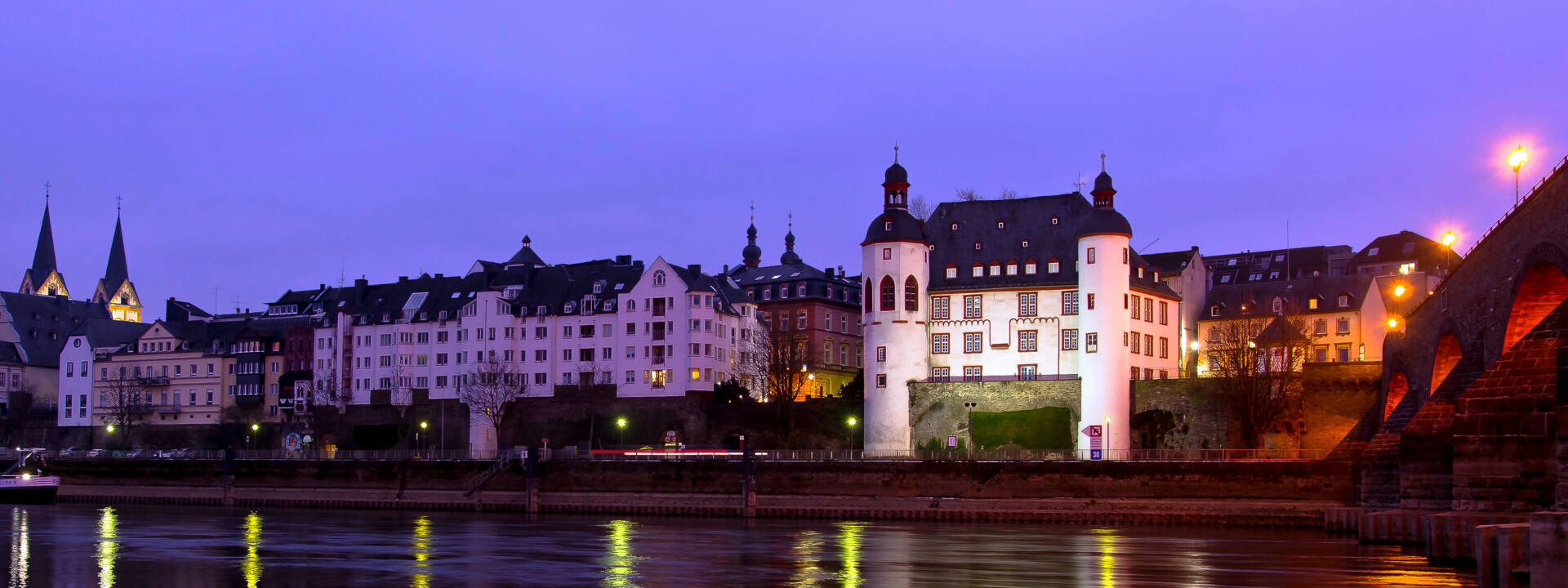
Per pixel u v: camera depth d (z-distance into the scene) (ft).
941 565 234.99
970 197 518.37
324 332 598.34
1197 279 514.27
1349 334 483.51
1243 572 219.00
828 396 499.10
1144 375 423.23
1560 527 150.71
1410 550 248.52
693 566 236.84
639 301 520.83
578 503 398.62
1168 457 363.56
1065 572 223.92
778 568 233.55
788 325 512.63
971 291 427.74
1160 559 240.12
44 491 458.91
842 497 366.63
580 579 219.41
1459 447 210.79
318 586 213.66
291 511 409.69
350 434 558.97
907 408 421.18
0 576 229.25
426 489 424.46
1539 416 203.51
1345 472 316.19
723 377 518.37
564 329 537.65
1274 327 441.68
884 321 425.69
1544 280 228.43
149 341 655.35
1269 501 321.52
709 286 517.55
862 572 226.38
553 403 511.40
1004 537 293.64
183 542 289.33
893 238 425.69
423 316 568.00
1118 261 408.87
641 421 492.54
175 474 463.42
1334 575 211.41
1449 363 283.38
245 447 584.81
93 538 300.40
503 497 410.52
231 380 631.15
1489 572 168.96
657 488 390.42
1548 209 217.77
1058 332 417.69
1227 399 391.65
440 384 558.97
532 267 568.00
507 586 211.00
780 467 374.84
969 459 358.02
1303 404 377.50
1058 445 405.18
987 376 423.23
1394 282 489.67
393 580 219.82
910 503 359.05
